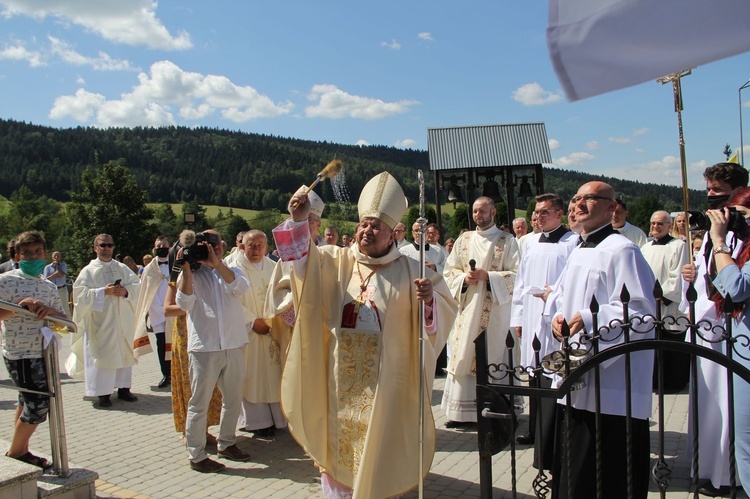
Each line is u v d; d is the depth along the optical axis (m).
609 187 3.74
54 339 4.11
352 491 3.97
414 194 34.25
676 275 7.19
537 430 3.06
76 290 7.55
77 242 46.72
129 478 4.99
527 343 5.28
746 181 4.34
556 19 2.17
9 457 4.04
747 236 3.63
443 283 4.24
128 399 7.93
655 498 4.29
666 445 5.47
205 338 5.03
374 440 3.85
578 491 3.46
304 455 5.45
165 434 6.30
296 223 3.99
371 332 4.00
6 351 4.22
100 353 7.50
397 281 4.11
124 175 47.94
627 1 2.08
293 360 4.14
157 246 7.62
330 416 4.10
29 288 4.32
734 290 3.46
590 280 3.58
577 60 2.18
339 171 3.99
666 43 2.08
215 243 5.16
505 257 6.34
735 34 2.01
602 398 3.40
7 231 62.72
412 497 4.45
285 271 5.36
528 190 17.34
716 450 4.24
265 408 6.00
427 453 4.04
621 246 3.54
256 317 6.00
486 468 3.18
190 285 4.96
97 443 6.02
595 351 2.96
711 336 4.17
